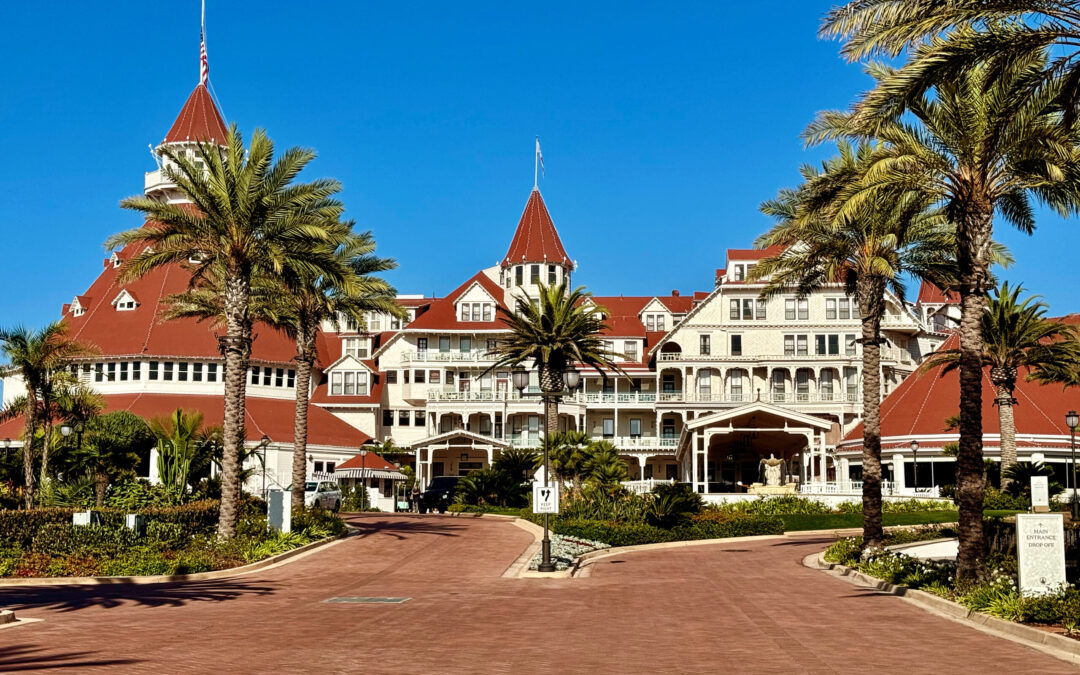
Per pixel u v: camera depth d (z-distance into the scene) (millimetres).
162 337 80875
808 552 36750
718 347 85250
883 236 32875
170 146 88375
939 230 33844
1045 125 22562
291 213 35625
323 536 37781
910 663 13180
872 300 34094
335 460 79688
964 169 23562
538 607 20500
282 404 83562
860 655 13875
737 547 40500
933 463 65750
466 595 23203
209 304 46031
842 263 35188
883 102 20516
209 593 23609
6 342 42094
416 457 79875
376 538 39688
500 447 78875
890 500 57719
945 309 99875
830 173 30469
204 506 35281
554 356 55719
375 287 47156
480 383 90938
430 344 91625
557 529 42219
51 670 12617
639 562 33719
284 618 18625
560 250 95812
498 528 45250
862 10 18891
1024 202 26531
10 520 29766
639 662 13422
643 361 90375
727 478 79625
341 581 26906
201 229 34906
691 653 14172
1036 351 50031
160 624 17625
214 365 81250
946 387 68938
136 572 27406
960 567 21641
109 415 47000
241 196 33906
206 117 91062
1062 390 67062
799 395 83188
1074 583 18672
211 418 78188
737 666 13031
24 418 74875
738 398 84938
